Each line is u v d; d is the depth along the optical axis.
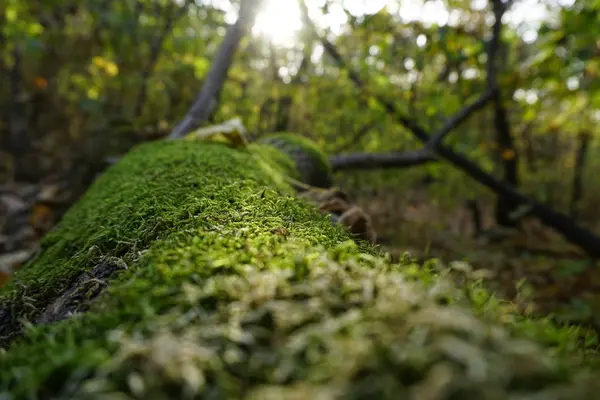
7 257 3.99
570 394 0.64
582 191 12.39
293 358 0.78
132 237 1.54
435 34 6.05
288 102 7.32
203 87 4.87
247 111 6.79
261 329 0.86
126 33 7.16
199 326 0.86
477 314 0.92
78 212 2.48
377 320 0.80
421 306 0.83
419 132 6.71
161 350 0.73
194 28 8.14
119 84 7.24
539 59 6.53
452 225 8.67
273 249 1.20
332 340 0.75
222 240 1.25
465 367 0.66
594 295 5.27
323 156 4.07
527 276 5.65
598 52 5.93
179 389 0.74
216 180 2.10
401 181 8.95
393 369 0.69
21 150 8.62
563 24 5.91
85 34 8.45
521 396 0.63
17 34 7.29
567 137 11.73
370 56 6.48
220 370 0.78
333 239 1.50
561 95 6.72
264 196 1.82
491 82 6.29
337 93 6.57
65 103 9.59
